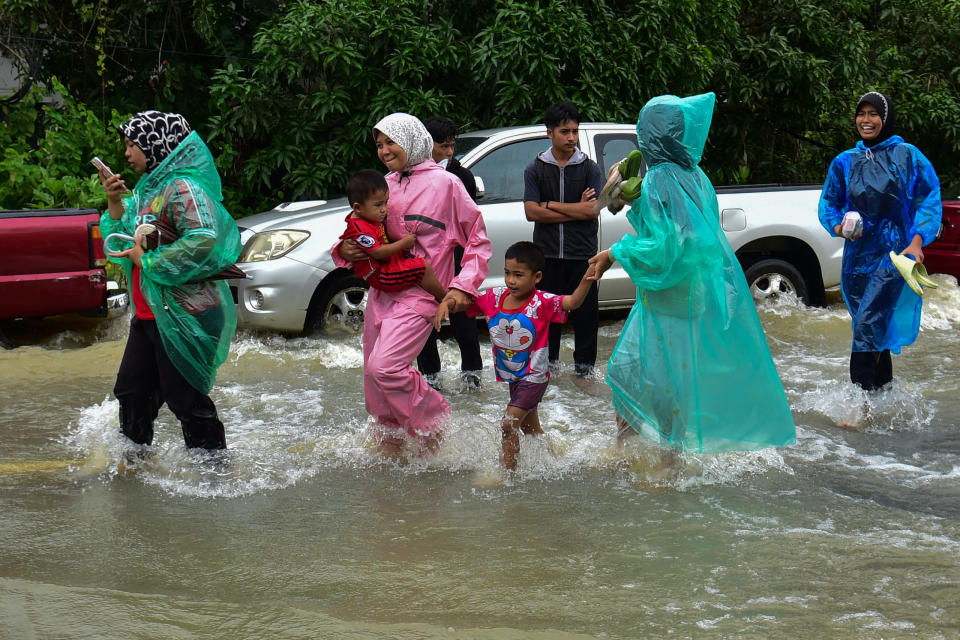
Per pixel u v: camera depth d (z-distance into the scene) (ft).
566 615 10.68
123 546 12.64
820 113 42.83
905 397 19.86
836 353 25.14
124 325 26.86
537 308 15.57
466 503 14.35
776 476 15.66
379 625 10.11
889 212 18.57
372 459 16.21
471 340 21.13
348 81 33.99
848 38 41.14
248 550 12.55
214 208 14.48
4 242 23.49
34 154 32.60
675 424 15.15
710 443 15.24
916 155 18.48
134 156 14.58
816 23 40.55
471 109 35.22
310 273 24.44
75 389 20.97
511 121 34.91
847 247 19.16
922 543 12.85
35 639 9.65
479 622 10.50
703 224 15.05
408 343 15.87
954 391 21.24
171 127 14.76
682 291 15.03
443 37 33.86
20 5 34.09
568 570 11.92
